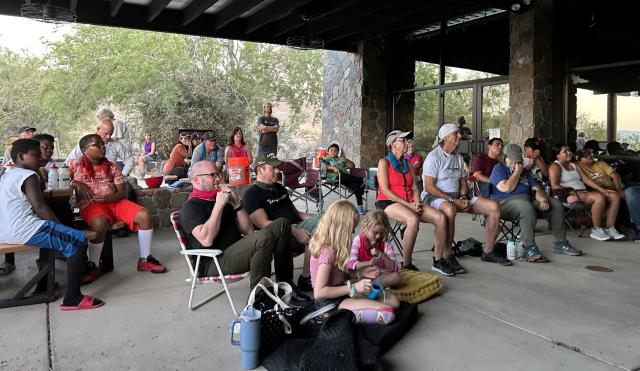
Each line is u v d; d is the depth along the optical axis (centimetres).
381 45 1024
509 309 312
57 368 231
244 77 1955
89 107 1828
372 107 1024
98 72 1800
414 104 999
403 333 268
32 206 309
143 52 1775
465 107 886
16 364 235
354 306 265
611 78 682
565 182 546
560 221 460
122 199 403
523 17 700
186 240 314
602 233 520
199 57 1897
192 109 1652
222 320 293
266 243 295
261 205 355
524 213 433
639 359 243
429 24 943
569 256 451
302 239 335
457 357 244
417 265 420
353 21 849
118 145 561
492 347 256
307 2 666
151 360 240
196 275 308
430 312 306
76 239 312
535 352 250
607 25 672
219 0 734
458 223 619
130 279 377
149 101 1680
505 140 811
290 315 250
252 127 1897
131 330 278
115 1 670
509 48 748
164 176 631
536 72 696
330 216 278
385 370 229
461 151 888
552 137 717
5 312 305
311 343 236
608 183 540
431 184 416
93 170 391
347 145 1062
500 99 820
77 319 294
